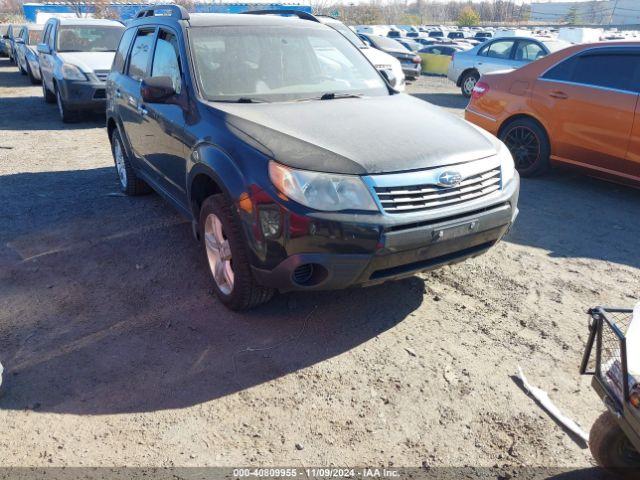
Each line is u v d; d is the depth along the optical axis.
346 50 4.79
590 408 2.87
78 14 29.97
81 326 3.52
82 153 8.04
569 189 6.58
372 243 2.99
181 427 2.69
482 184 3.38
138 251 4.62
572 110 6.31
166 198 4.74
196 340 3.38
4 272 4.23
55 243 4.79
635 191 6.54
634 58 5.90
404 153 3.21
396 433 2.68
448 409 2.84
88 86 9.73
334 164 3.05
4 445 2.56
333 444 2.60
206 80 4.00
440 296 3.95
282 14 5.34
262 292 3.45
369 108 3.93
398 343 3.38
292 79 4.25
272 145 3.18
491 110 7.19
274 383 3.01
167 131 4.23
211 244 3.74
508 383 3.04
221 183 3.32
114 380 3.01
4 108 11.91
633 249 4.85
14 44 19.41
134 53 5.39
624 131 5.88
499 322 3.64
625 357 2.00
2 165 7.36
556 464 2.52
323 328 3.52
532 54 13.66
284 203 2.98
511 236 5.11
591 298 3.97
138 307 3.75
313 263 3.03
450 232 3.20
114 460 2.48
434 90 16.88
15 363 3.14
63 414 2.76
